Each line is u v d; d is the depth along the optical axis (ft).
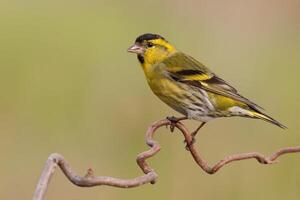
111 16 59.36
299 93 50.52
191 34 54.95
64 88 46.44
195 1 57.98
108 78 47.70
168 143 41.32
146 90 45.98
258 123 44.01
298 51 57.77
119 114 44.93
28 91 46.11
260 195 40.06
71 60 50.83
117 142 43.19
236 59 53.01
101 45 54.54
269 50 56.13
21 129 43.52
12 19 56.44
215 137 43.37
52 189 38.42
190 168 40.63
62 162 19.30
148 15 58.59
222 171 40.40
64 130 43.80
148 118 44.93
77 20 58.29
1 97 45.68
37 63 49.78
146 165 22.91
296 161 41.37
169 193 39.88
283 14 61.62
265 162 27.30
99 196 38.50
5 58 50.03
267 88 50.85
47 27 56.39
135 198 38.88
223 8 58.29
